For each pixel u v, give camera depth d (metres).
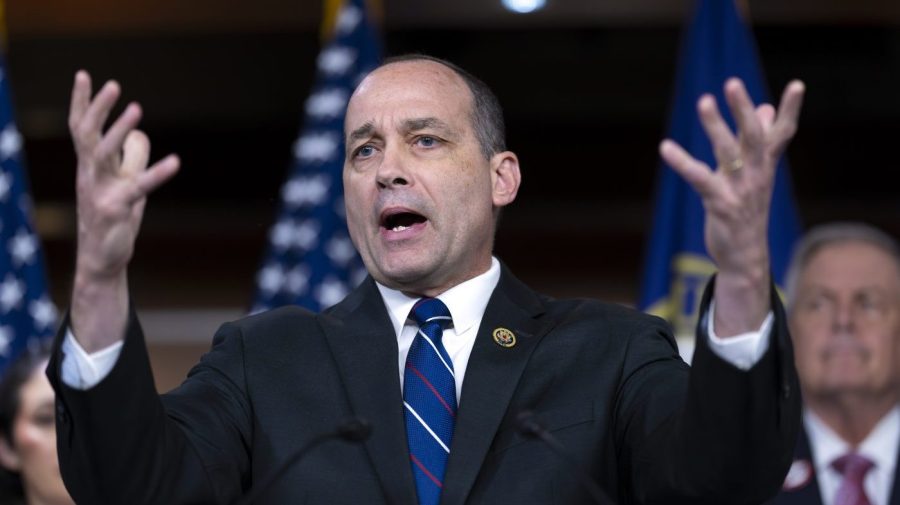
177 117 20.95
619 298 21.86
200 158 22.00
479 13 19.50
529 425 4.55
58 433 4.49
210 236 22.11
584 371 5.16
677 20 19.67
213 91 20.34
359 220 5.61
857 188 21.34
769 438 4.38
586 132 21.72
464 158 5.62
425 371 5.24
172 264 21.97
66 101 20.14
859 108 20.09
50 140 21.47
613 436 5.04
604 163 21.88
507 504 4.86
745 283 4.29
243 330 5.42
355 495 4.91
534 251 22.09
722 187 4.17
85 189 4.20
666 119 20.98
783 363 4.37
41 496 8.48
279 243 12.38
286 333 5.38
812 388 8.70
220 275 21.91
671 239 11.38
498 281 5.64
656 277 11.34
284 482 4.95
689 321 11.16
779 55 19.97
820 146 21.30
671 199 11.42
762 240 4.25
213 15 19.70
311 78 20.34
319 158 12.47
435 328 5.39
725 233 4.23
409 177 5.50
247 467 5.07
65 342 4.41
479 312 5.51
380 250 5.53
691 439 4.45
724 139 4.14
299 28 20.12
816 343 8.72
